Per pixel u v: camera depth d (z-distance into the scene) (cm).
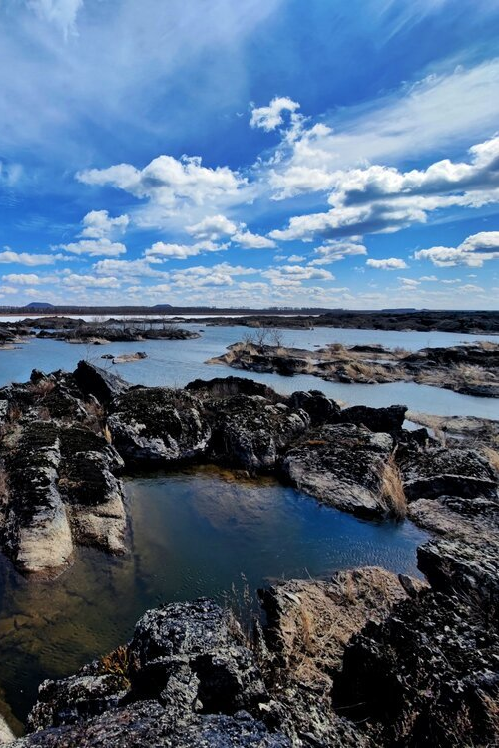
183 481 1077
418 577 702
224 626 462
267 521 880
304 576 696
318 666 498
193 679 358
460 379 2808
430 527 859
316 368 3114
